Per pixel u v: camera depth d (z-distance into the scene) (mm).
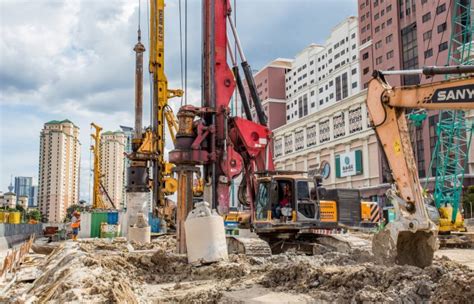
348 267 9305
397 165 9172
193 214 12250
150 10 26969
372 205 31531
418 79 67062
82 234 31500
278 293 8359
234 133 14523
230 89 14430
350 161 76500
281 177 15281
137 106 22250
